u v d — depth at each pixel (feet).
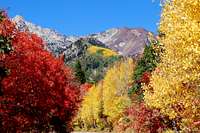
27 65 75.72
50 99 82.07
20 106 74.95
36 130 84.89
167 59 63.36
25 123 75.61
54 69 88.07
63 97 92.07
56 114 90.89
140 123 111.65
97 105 325.62
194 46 48.55
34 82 77.10
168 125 103.81
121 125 161.99
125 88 291.99
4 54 70.64
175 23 54.34
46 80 81.05
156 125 107.14
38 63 80.33
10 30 72.18
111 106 293.43
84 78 381.19
